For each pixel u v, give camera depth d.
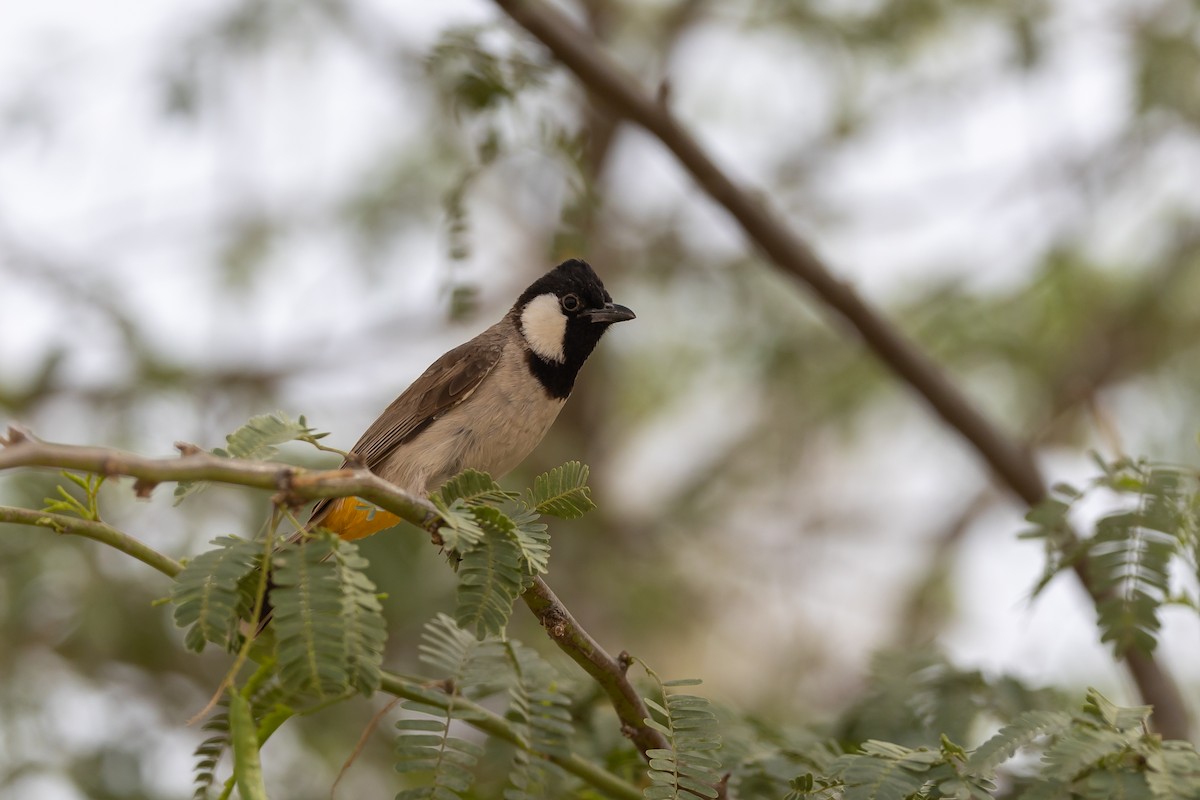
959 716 6.42
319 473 3.85
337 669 3.61
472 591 4.11
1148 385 14.75
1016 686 6.69
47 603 11.53
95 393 12.69
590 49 8.23
